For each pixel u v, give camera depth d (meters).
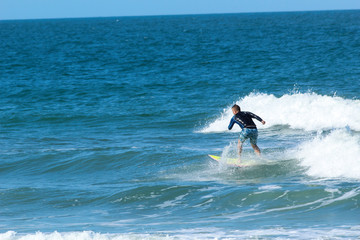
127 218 28.94
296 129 57.19
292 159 40.06
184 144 52.47
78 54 196.12
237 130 59.97
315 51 169.12
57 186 37.72
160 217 28.73
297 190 31.09
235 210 28.95
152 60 159.25
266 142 50.84
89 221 28.52
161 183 36.47
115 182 38.47
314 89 85.56
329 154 37.31
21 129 63.94
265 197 30.58
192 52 187.62
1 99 87.75
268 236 22.66
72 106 79.56
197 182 36.31
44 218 29.69
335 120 56.94
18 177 41.72
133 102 81.44
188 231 24.47
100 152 47.81
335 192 29.98
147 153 46.28
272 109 62.72
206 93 87.56
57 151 49.34
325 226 24.34
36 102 84.19
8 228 27.19
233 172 38.56
